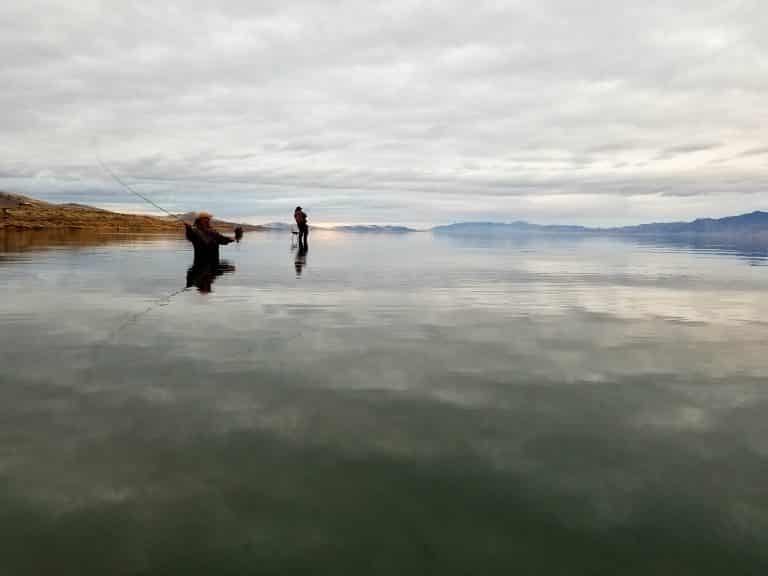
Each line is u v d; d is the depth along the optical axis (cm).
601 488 240
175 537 201
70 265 1341
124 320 616
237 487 238
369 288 977
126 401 340
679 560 192
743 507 225
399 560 190
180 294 844
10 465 252
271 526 209
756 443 289
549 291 973
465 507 224
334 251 2544
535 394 369
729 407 346
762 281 1187
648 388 385
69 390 360
